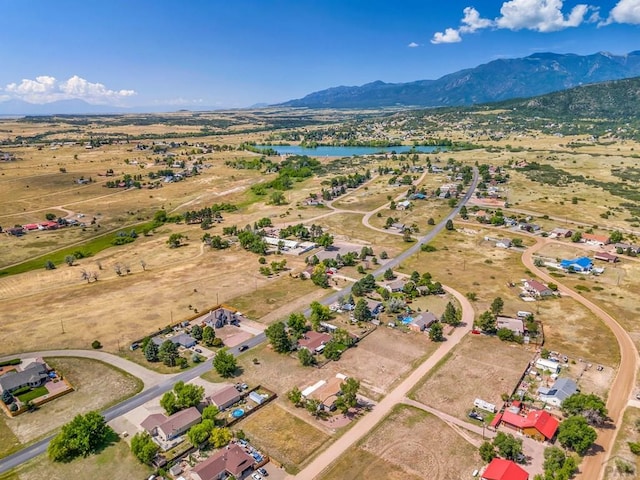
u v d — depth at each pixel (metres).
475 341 115.00
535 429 80.50
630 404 88.88
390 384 97.50
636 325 120.75
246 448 79.12
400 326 123.00
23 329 126.38
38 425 87.56
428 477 72.44
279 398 93.81
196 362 108.62
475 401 89.56
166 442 81.69
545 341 113.88
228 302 141.25
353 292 143.38
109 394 96.69
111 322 129.50
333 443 80.56
